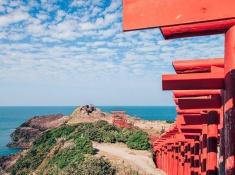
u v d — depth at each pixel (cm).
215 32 272
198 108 488
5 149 10244
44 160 4659
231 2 226
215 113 550
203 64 375
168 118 19525
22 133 10819
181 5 233
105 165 3378
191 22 232
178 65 383
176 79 362
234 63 263
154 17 237
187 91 471
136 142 4203
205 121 633
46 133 5797
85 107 8194
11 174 5062
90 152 3859
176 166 1975
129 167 3362
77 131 5075
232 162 273
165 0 235
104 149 4112
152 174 3125
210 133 554
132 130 4997
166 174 2669
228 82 272
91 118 7825
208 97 480
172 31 271
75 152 3969
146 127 6819
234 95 269
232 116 274
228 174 273
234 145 273
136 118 8369
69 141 4594
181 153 1609
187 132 788
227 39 269
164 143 2583
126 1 240
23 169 4953
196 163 1030
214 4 228
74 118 7850
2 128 17525
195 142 1041
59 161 4016
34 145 5700
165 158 2844
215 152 549
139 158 3712
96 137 4609
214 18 228
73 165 3625
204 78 351
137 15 239
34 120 11362
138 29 239
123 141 4522
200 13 230
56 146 4781
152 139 4162
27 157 5262
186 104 492
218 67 354
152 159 3681
